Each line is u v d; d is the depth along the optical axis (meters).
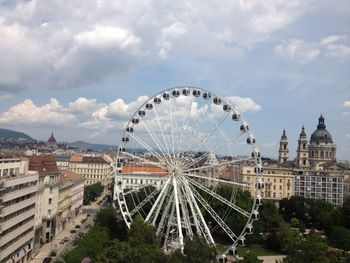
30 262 152.00
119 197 136.50
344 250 175.75
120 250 106.75
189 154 132.00
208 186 182.00
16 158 151.00
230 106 132.12
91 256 119.31
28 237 150.50
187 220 131.38
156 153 132.88
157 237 134.12
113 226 177.88
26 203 146.00
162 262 96.69
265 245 195.00
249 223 127.56
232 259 153.88
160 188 145.12
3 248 124.56
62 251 167.00
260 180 127.69
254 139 129.62
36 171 172.25
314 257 119.88
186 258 97.31
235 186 179.50
